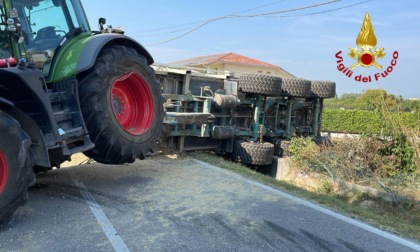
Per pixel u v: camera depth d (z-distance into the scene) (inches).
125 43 198.5
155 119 206.4
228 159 349.7
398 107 335.3
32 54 171.0
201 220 159.3
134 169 245.4
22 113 146.3
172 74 316.8
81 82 174.2
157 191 197.2
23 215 153.3
